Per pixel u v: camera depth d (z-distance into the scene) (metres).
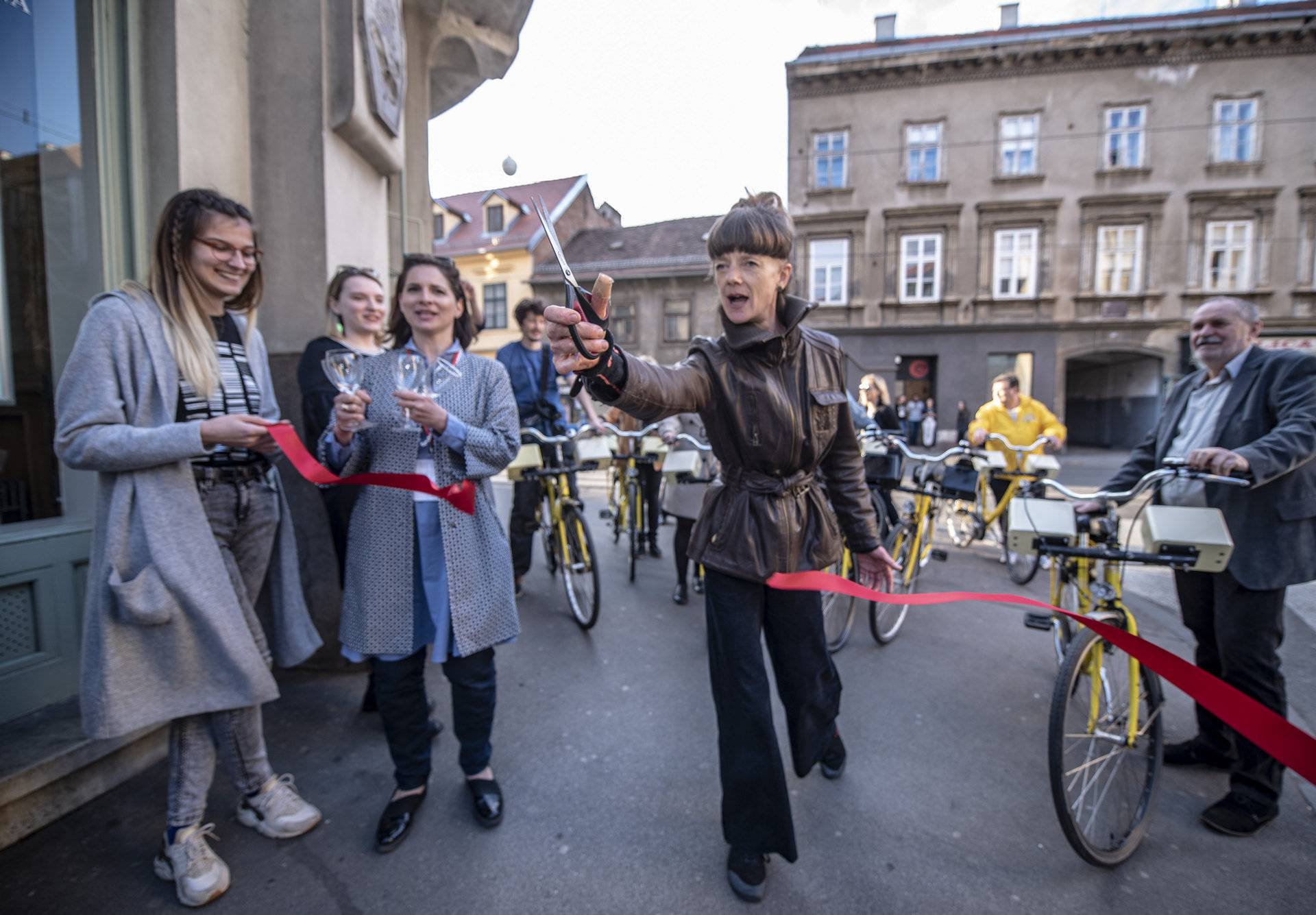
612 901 1.79
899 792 2.28
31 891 1.80
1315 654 3.31
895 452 4.06
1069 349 19.45
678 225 25.41
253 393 1.98
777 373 1.78
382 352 2.33
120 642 1.64
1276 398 2.07
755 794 1.75
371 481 1.96
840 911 1.76
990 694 3.02
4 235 2.25
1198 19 18.33
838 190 20.12
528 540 4.41
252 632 1.94
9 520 2.25
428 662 3.34
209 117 2.76
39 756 2.04
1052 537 2.12
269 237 3.03
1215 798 2.23
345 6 2.99
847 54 20.47
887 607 3.63
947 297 19.86
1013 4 20.00
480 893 1.81
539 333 4.37
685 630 3.79
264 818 2.01
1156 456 2.48
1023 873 1.90
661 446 4.84
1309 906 1.78
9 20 2.29
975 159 19.50
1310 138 18.08
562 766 2.41
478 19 4.75
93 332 1.63
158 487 1.68
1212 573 2.20
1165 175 18.77
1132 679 1.98
